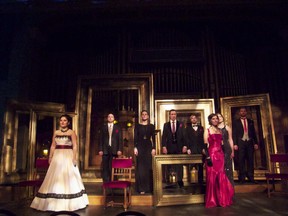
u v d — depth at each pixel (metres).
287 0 7.08
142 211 3.80
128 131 6.84
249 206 3.98
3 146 5.43
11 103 5.70
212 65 7.70
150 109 6.69
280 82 7.50
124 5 7.36
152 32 8.08
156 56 7.64
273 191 5.23
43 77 7.73
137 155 4.70
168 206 4.12
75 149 4.12
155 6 7.40
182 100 6.95
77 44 8.30
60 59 7.87
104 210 3.89
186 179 6.31
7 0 7.31
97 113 7.02
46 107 6.18
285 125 7.25
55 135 4.20
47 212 3.68
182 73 7.62
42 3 7.36
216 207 3.96
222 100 6.94
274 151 6.03
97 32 8.33
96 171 6.44
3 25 7.48
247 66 7.89
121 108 7.02
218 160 4.18
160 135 6.64
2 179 5.26
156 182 4.20
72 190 3.89
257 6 7.31
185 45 7.89
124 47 7.90
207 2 7.27
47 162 4.84
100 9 7.46
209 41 7.93
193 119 5.85
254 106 6.70
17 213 3.63
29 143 5.57
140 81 6.99
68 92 7.58
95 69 7.78
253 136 5.74
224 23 8.11
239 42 8.26
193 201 4.27
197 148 5.66
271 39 8.05
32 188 5.12
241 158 5.67
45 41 8.04
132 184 5.84
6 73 7.22
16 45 7.45
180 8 7.48
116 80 7.04
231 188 4.15
